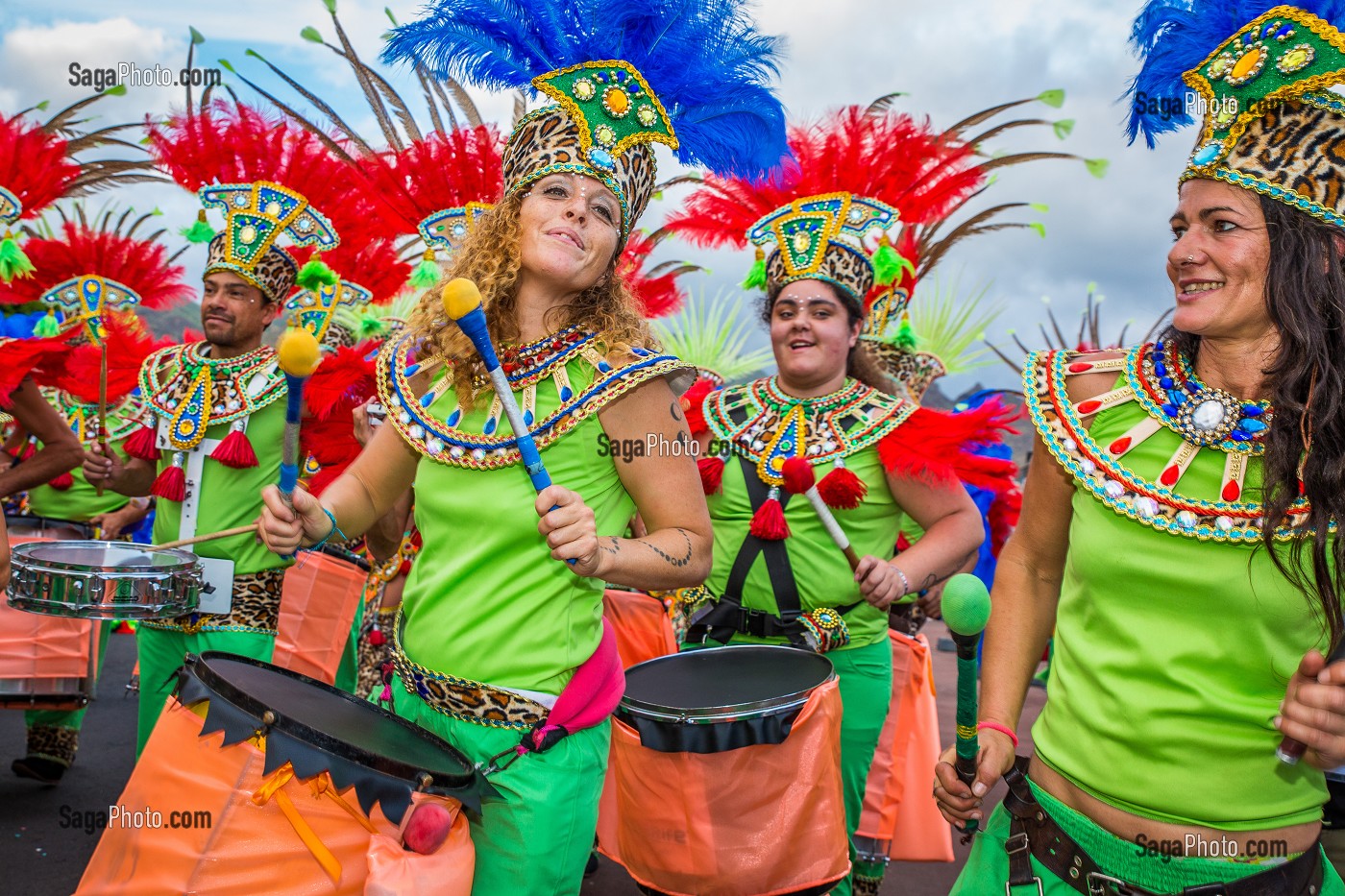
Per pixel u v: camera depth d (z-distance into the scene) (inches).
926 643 135.3
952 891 69.2
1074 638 64.8
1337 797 77.9
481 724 69.9
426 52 81.7
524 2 78.2
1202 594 59.2
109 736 189.9
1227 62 60.4
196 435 126.9
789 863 85.3
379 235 155.2
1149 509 60.0
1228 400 60.2
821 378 123.2
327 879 62.2
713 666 100.8
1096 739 62.6
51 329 197.5
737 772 84.4
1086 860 63.0
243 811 62.2
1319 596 56.6
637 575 69.0
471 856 65.5
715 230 148.9
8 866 130.7
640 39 82.2
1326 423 55.7
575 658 71.3
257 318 136.9
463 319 62.9
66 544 91.9
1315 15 59.8
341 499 77.0
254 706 62.6
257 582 127.5
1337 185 57.6
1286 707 54.4
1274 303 57.4
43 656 149.3
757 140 89.0
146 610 85.6
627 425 72.4
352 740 63.8
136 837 64.1
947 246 167.3
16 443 153.7
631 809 87.5
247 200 137.9
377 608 148.1
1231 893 59.0
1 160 173.5
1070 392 66.1
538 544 70.8
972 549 118.8
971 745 61.5
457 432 72.2
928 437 116.3
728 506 120.1
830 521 112.6
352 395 131.8
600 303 76.0
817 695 87.6
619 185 75.7
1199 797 59.9
